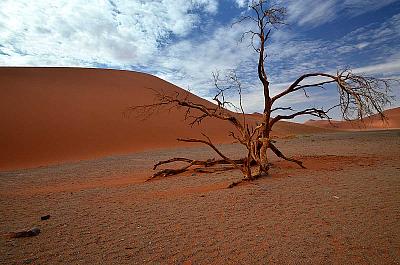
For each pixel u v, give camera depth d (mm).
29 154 21844
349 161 12516
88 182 11836
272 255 3658
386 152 15703
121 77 51875
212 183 9305
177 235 4562
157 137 31938
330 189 7254
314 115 11438
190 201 6840
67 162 20875
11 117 25562
